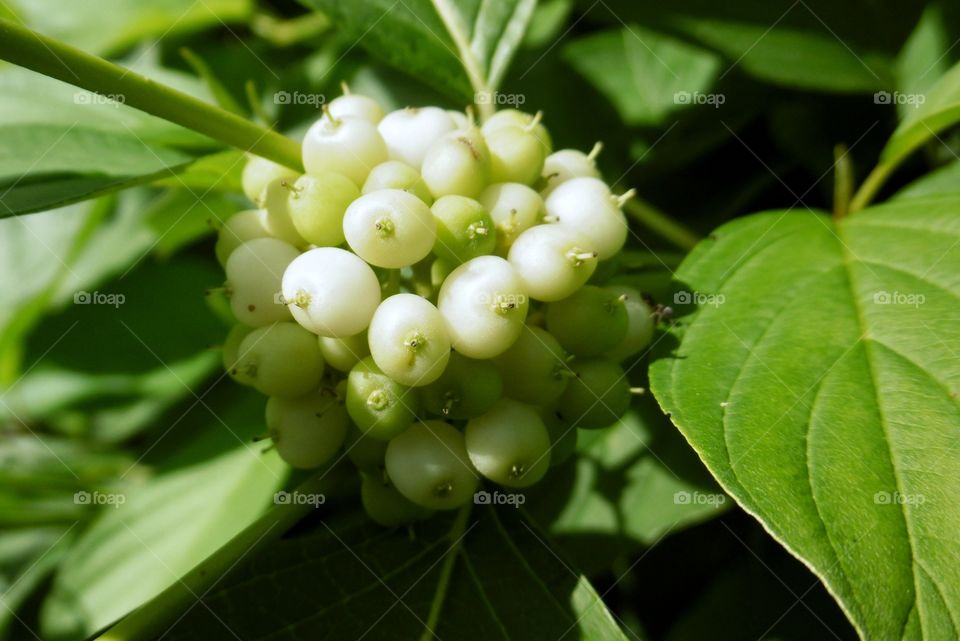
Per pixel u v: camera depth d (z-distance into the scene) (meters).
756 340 0.18
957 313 0.18
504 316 0.17
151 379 0.26
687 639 0.20
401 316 0.17
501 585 0.19
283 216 0.18
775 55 0.22
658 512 0.20
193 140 0.20
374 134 0.18
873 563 0.16
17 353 0.26
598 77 0.24
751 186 0.23
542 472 0.18
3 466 0.26
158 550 0.22
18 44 0.17
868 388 0.17
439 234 0.17
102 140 0.20
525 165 0.18
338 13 0.20
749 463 0.17
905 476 0.17
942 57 0.22
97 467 0.26
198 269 0.27
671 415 0.17
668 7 0.22
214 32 0.26
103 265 0.26
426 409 0.18
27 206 0.18
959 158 0.21
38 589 0.24
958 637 0.16
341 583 0.19
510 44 0.21
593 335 0.18
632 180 0.23
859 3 0.22
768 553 0.20
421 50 0.21
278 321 0.18
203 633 0.18
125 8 0.25
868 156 0.22
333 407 0.18
